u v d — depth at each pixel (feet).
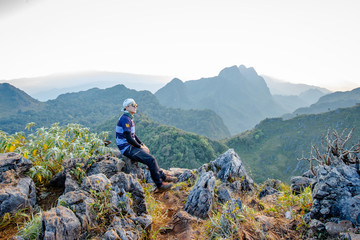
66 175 12.75
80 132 17.94
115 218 9.99
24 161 12.08
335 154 12.89
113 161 14.98
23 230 8.63
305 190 14.84
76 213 9.16
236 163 21.93
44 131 16.33
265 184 23.18
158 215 13.17
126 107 14.90
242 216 11.30
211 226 11.02
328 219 10.61
